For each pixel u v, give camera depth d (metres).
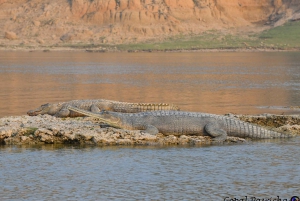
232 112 69.44
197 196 31.98
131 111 59.16
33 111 60.91
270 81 126.88
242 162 39.59
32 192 32.88
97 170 37.56
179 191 32.88
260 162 39.56
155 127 47.59
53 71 173.50
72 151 43.47
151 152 42.81
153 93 96.75
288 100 84.56
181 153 42.41
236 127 48.00
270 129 51.12
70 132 47.03
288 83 120.69
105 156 41.56
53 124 50.03
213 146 45.16
